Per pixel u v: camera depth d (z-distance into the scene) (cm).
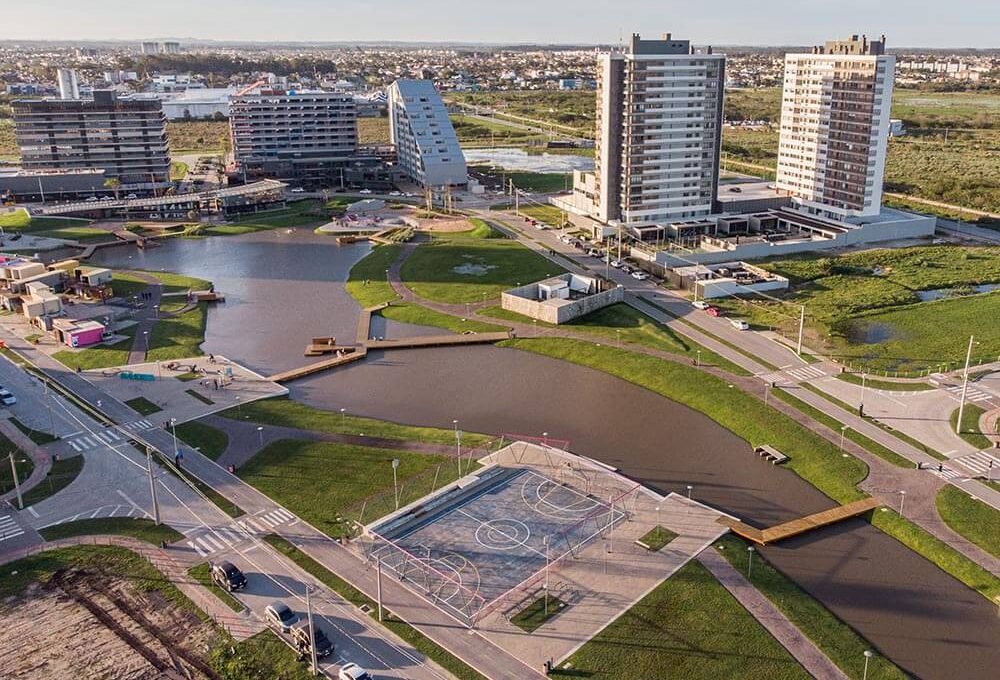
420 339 19475
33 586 10606
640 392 16775
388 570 10988
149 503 12494
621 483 13175
